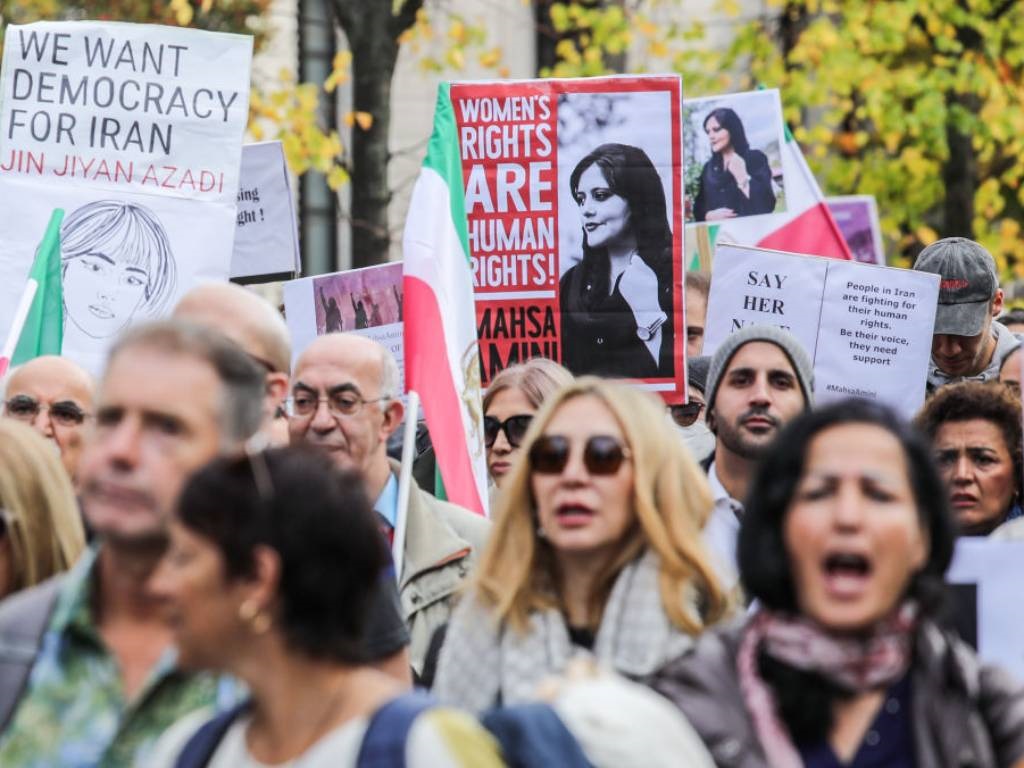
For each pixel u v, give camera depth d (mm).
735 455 13297
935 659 7559
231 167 16109
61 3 34844
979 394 13055
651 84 16953
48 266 15250
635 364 16859
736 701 7602
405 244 14297
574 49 33781
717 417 13398
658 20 43938
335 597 6770
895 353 16656
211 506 6773
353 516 6879
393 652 9367
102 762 7750
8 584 9266
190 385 7797
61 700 7844
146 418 7766
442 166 14750
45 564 9289
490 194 17047
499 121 17062
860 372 16672
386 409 13062
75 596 7926
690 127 20906
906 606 7641
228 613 6762
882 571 7539
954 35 33625
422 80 45031
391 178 45312
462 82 17062
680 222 16906
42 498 9320
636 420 9461
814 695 7516
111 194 15961
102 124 16047
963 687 7551
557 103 17031
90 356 15758
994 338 18000
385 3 29703
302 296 19078
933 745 7461
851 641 7543
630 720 6715
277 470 6879
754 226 20922
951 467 12984
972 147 35031
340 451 12805
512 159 17031
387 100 29891
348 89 38156
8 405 13539
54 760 7750
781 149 20750
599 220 16922
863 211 26438
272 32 39312
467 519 12828
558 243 16984
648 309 16875
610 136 16984
